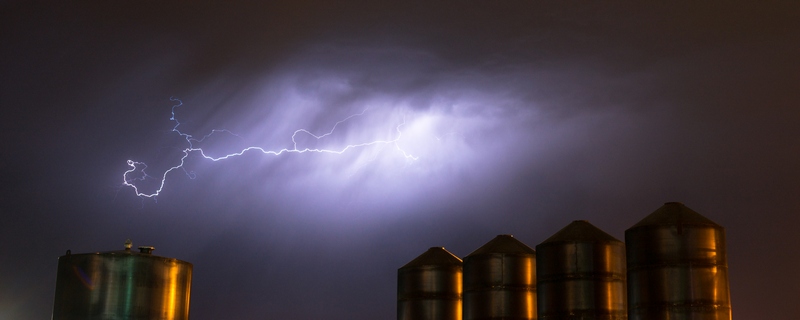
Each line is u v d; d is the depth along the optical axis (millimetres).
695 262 17609
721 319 17391
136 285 20625
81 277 20438
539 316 19891
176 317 21297
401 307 23750
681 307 17422
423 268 23609
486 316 21297
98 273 20422
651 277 17875
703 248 17719
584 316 19062
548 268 19844
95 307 20188
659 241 17938
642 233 18250
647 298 17859
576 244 19594
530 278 21547
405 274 23906
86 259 20547
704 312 17297
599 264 19375
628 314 18422
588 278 19297
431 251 24297
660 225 18031
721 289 17594
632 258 18422
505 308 21234
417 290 23484
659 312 17594
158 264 21109
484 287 21547
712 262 17672
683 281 17531
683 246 17734
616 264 19547
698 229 17844
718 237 17969
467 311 21797
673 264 17688
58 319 20391
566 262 19562
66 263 20719
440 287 23328
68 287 20500
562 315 19281
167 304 21078
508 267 21531
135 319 20422
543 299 19812
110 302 20266
